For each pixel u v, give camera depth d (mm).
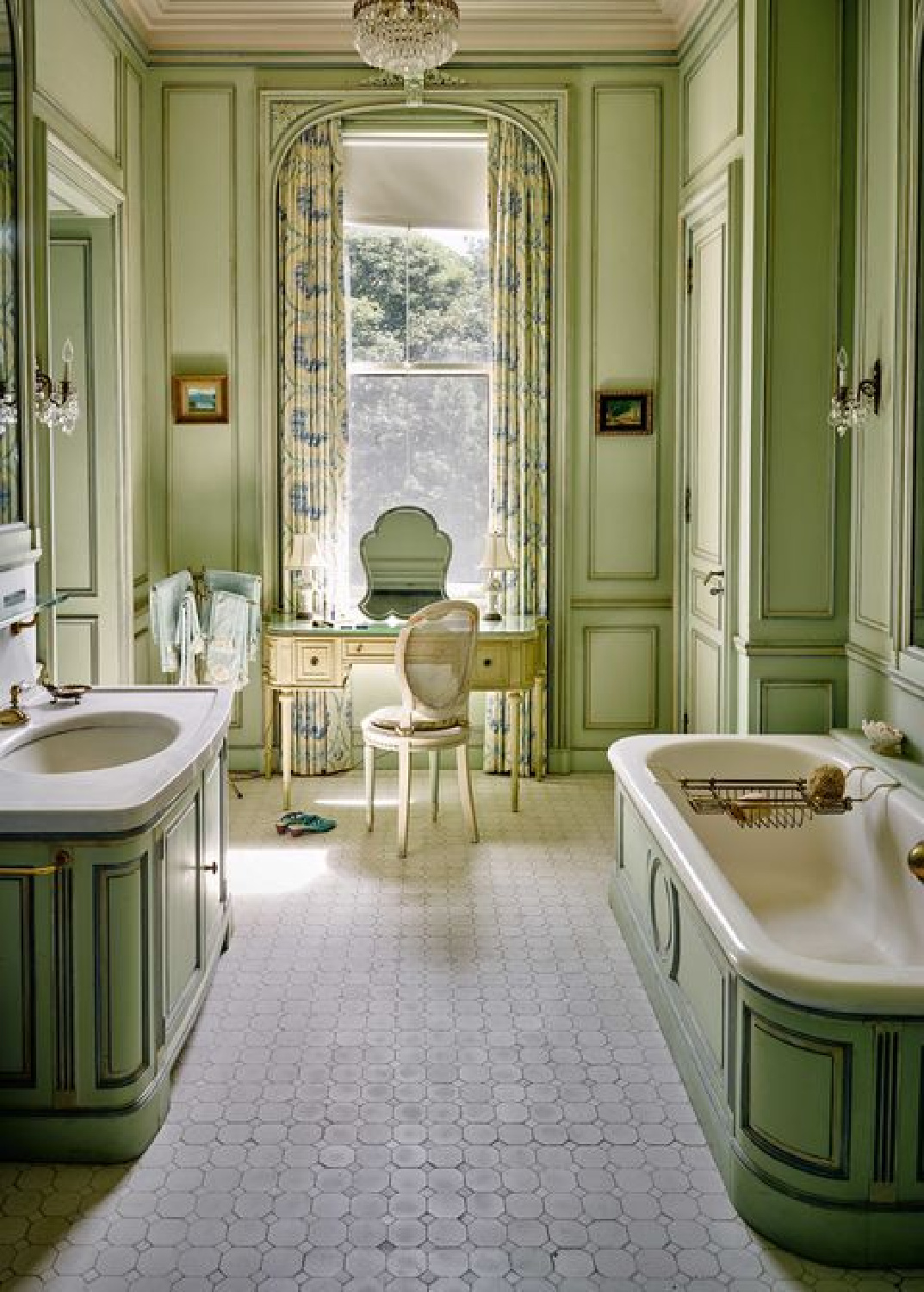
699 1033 2863
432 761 5125
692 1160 2689
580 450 5773
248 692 5859
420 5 4035
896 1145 2328
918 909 3266
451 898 4258
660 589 5824
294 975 3615
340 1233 2422
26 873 2578
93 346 5047
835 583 4270
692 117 5340
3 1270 2309
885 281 3881
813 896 3760
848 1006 2285
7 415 3512
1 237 3459
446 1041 3219
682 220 5516
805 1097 2350
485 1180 2605
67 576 5113
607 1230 2439
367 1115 2861
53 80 4148
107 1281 2277
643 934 3588
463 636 4680
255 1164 2662
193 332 5656
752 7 4141
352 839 4906
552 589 5840
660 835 3203
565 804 5402
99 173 4715
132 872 2633
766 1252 2383
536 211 5668
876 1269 2344
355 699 5949
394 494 5949
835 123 4137
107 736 3402
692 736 4145
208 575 5395
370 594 5664
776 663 4301
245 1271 2307
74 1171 2641
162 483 5707
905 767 3633
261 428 5688
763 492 4246
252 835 4949
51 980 2631
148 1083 2723
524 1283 2277
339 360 5738
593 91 5617
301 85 5574
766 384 4211
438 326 5875
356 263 5824
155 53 5547
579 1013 3389
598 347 5727
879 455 3961
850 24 4105
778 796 3961
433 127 5648
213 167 5598
